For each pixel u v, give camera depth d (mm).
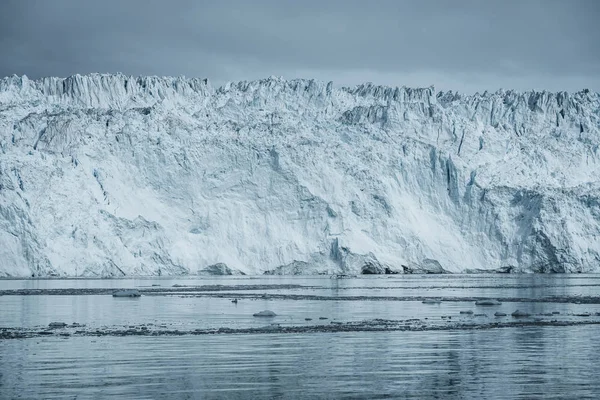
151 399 106188
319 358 134875
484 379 118000
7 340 155875
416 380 117438
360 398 106750
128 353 139875
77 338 158875
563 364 129250
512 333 167125
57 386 113375
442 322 189000
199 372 123125
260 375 121062
